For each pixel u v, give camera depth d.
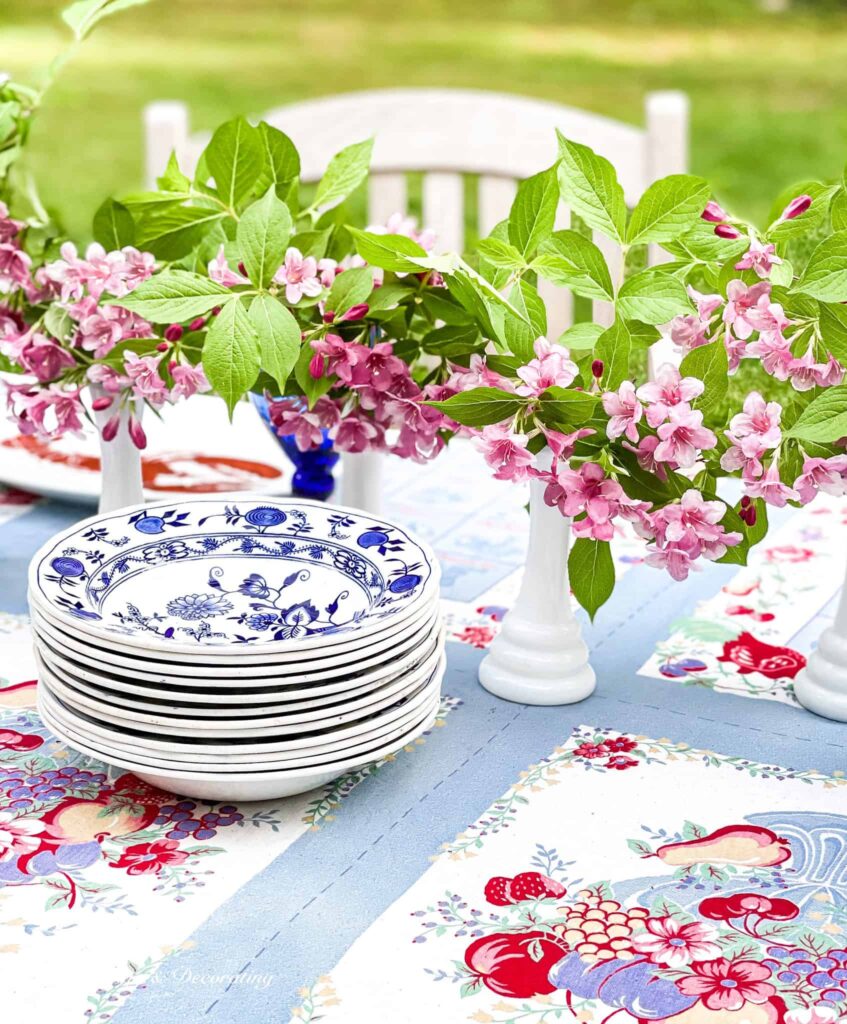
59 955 0.68
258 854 0.77
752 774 0.86
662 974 0.67
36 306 1.05
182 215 1.02
